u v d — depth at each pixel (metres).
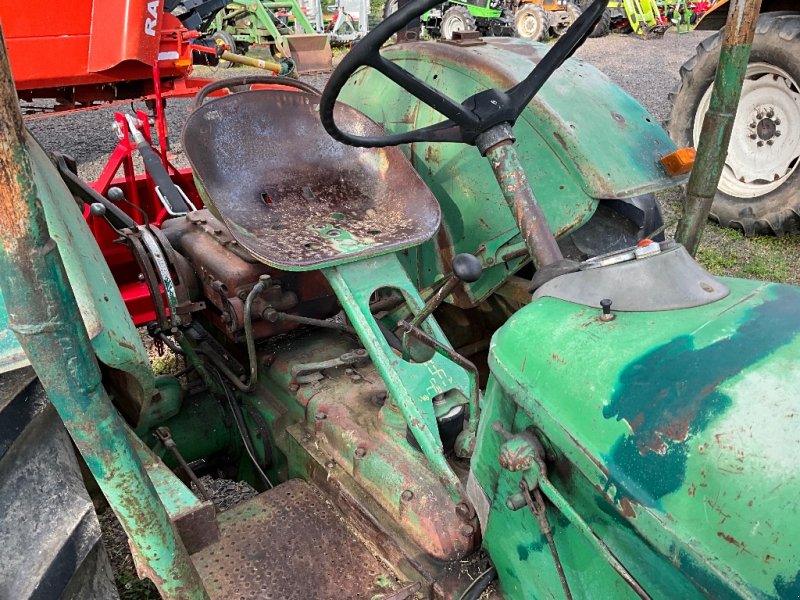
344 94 2.24
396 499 1.34
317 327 1.91
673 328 0.89
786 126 3.70
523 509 1.03
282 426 1.67
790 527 0.69
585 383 0.88
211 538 1.34
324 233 1.64
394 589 1.25
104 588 1.08
